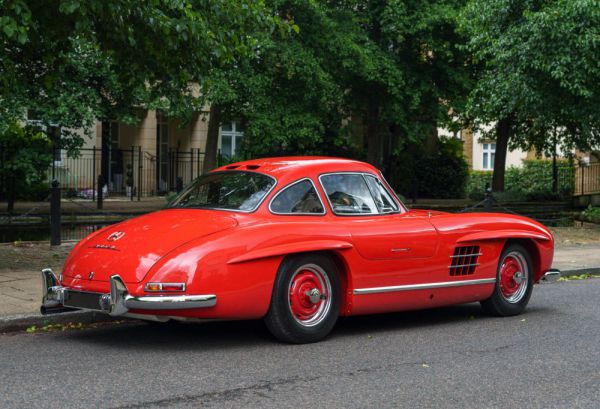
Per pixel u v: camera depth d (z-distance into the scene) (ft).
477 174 131.75
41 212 64.39
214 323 25.38
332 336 23.57
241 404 15.84
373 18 86.74
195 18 32.09
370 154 95.50
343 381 17.90
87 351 20.86
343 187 24.04
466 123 112.47
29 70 40.40
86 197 84.89
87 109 60.29
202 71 33.76
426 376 18.54
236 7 32.99
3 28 26.17
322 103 75.41
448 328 25.30
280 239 21.40
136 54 32.91
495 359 20.54
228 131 106.42
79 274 21.27
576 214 76.38
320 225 22.59
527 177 127.95
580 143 75.61
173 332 23.80
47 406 15.47
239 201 22.68
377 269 23.54
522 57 63.62
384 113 89.20
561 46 60.90
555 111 67.00
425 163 113.39
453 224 25.72
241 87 68.44
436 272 25.12
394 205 25.20
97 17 30.89
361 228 23.32
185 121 69.41
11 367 18.83
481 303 27.84
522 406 16.12
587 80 61.82
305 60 69.56
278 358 20.24
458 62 90.63
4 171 65.16
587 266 42.06
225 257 20.40
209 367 19.10
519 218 28.04
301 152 99.66
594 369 19.49
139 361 19.67
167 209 23.95
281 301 21.56
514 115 98.73
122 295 19.77
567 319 27.25
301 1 69.21
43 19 30.96
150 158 93.66
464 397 16.71
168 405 15.66
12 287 29.94
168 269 19.92
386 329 24.99
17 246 43.47
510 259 27.91
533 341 23.13
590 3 58.95
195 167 102.94
